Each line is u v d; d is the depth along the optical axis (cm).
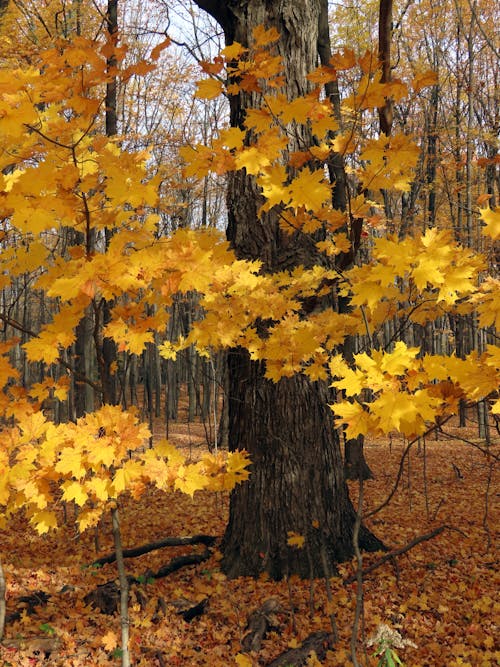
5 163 177
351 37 1098
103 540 566
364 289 176
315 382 448
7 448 185
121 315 183
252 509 444
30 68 154
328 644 324
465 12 1109
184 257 168
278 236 433
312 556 432
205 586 416
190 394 1873
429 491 782
